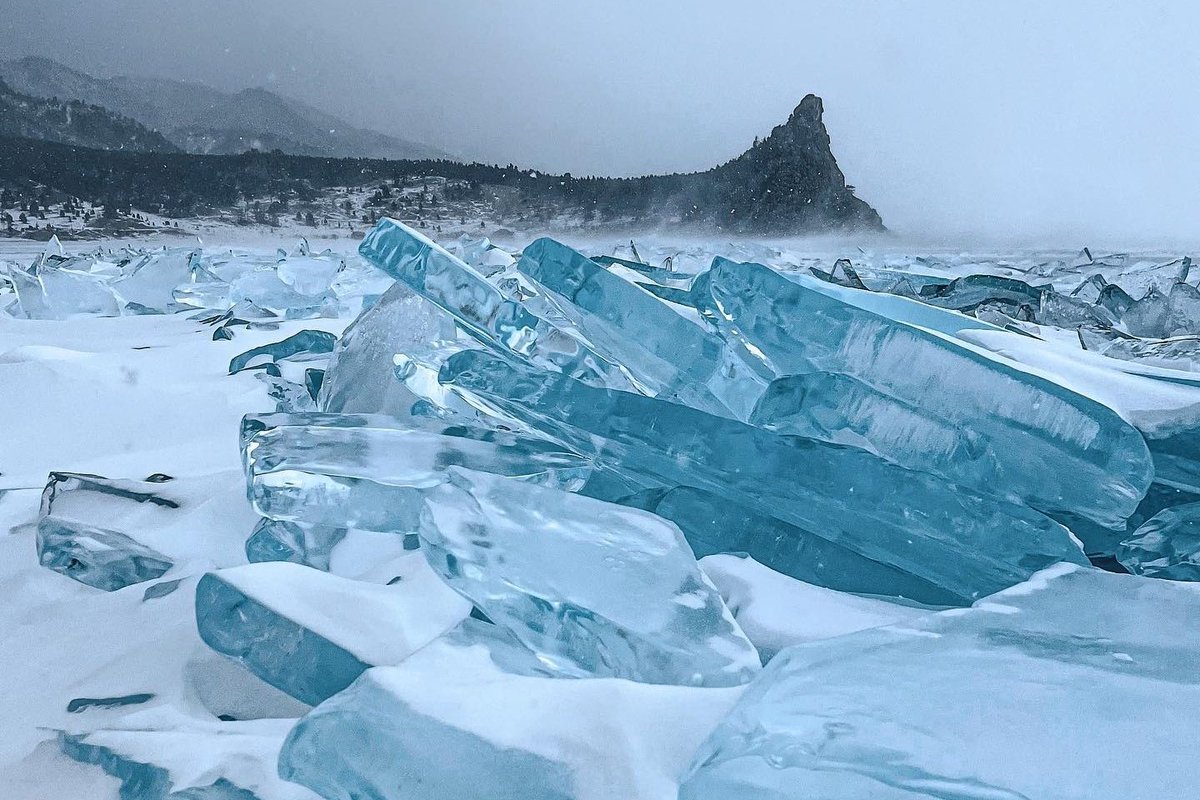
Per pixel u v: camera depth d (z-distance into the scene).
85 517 2.42
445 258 2.18
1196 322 5.93
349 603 1.64
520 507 1.60
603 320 2.06
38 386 4.34
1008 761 0.95
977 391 1.78
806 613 1.60
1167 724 1.01
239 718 1.54
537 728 1.13
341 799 1.13
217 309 8.88
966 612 1.27
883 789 0.92
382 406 2.89
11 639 1.92
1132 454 1.69
